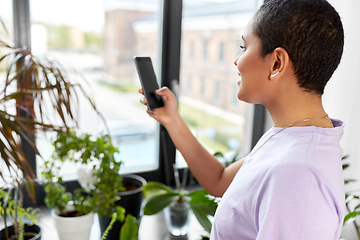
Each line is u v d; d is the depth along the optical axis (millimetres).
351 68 1270
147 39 1430
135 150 1541
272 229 477
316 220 462
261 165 541
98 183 1084
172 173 1562
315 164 482
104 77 1393
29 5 1180
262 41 560
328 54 527
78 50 1318
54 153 1096
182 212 1206
